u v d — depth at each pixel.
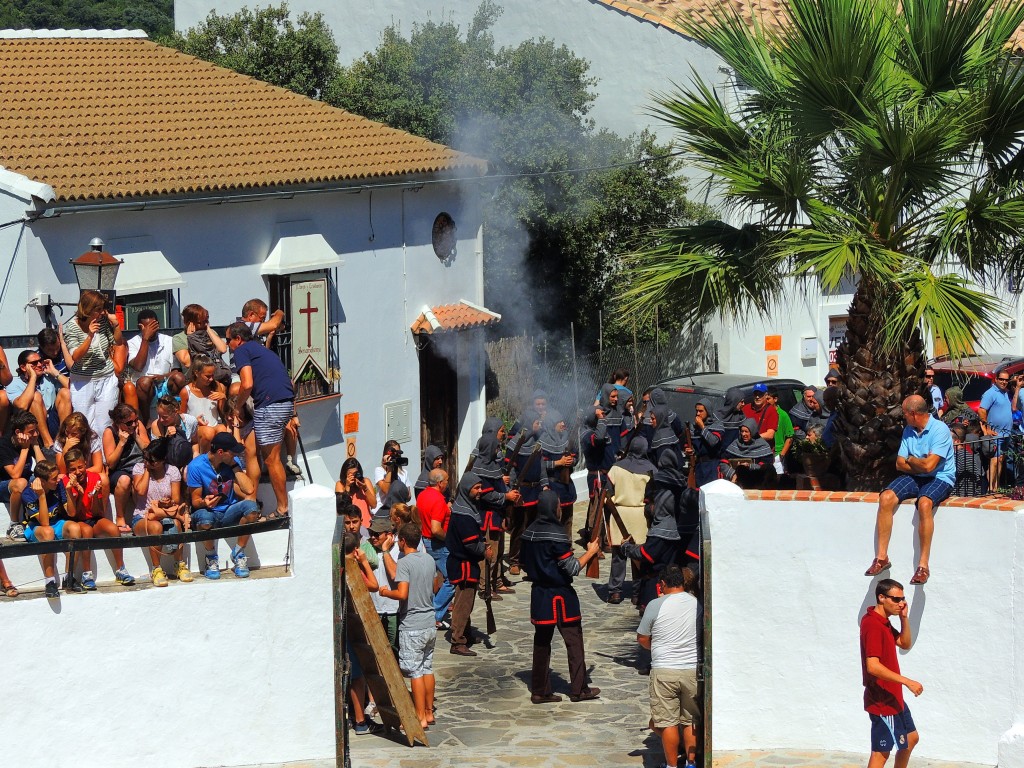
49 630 16.05
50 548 15.83
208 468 17.17
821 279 18.47
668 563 20.62
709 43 20.53
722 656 17.42
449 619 23.34
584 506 31.88
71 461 16.62
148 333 19.81
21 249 23.06
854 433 19.39
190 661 16.52
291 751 16.84
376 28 41.75
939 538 16.73
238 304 27.19
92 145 26.23
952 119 17.78
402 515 20.47
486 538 24.06
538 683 19.73
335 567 16.75
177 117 29.30
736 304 19.39
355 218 29.59
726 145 19.86
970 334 17.86
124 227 24.81
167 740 16.48
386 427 30.72
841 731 17.17
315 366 28.38
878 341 19.12
